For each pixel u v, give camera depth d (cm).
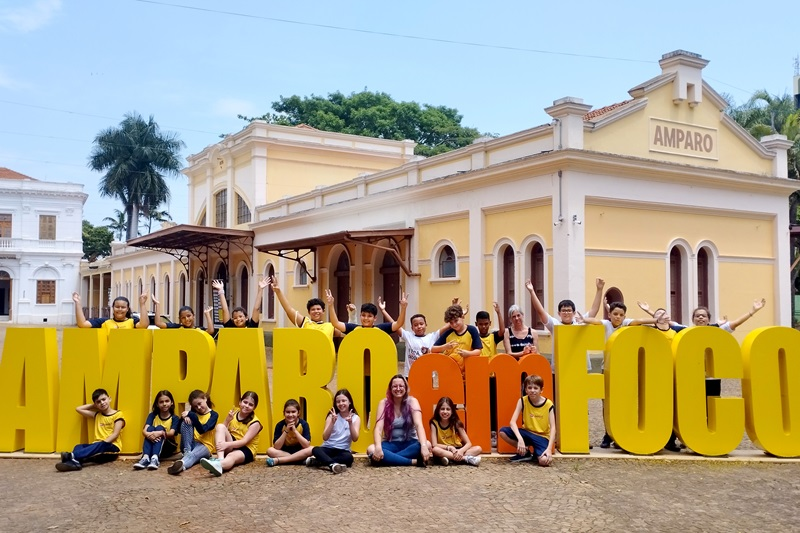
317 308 941
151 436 825
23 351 898
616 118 1689
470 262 1878
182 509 658
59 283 5256
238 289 3300
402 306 935
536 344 926
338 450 809
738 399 865
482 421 867
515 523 612
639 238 1714
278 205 2923
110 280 5588
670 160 1784
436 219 2030
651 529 598
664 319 910
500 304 1802
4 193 5094
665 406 866
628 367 866
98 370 891
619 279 1672
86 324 917
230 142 3344
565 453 864
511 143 1791
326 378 870
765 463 836
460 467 812
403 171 2188
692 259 1800
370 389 880
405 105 4944
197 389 865
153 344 892
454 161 1989
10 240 5112
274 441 842
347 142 3269
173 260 4081
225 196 3444
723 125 1892
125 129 5216
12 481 766
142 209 5409
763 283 1939
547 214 1661
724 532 591
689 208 1800
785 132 2675
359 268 2400
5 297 5359
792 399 863
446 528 599
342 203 2442
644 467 813
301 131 3183
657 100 1773
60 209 5259
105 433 860
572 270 1585
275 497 694
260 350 883
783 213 1972
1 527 612
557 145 1634
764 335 867
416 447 823
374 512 644
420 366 870
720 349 870
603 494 701
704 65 1836
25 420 892
